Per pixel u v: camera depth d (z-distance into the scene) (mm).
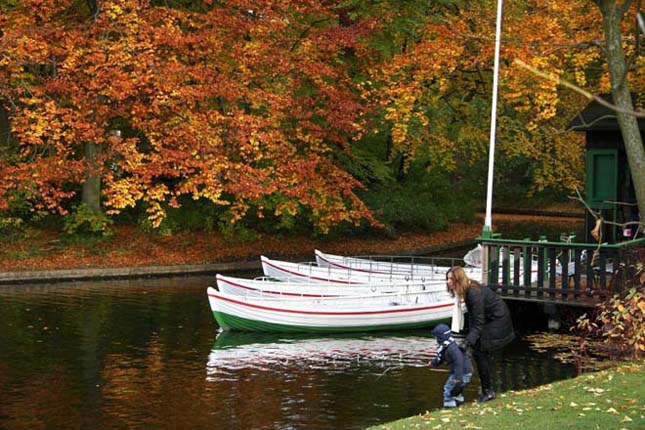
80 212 33844
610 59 13734
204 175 30531
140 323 22344
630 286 19344
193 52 32125
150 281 30438
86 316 23062
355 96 35094
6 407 14523
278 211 33812
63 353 18719
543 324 22250
